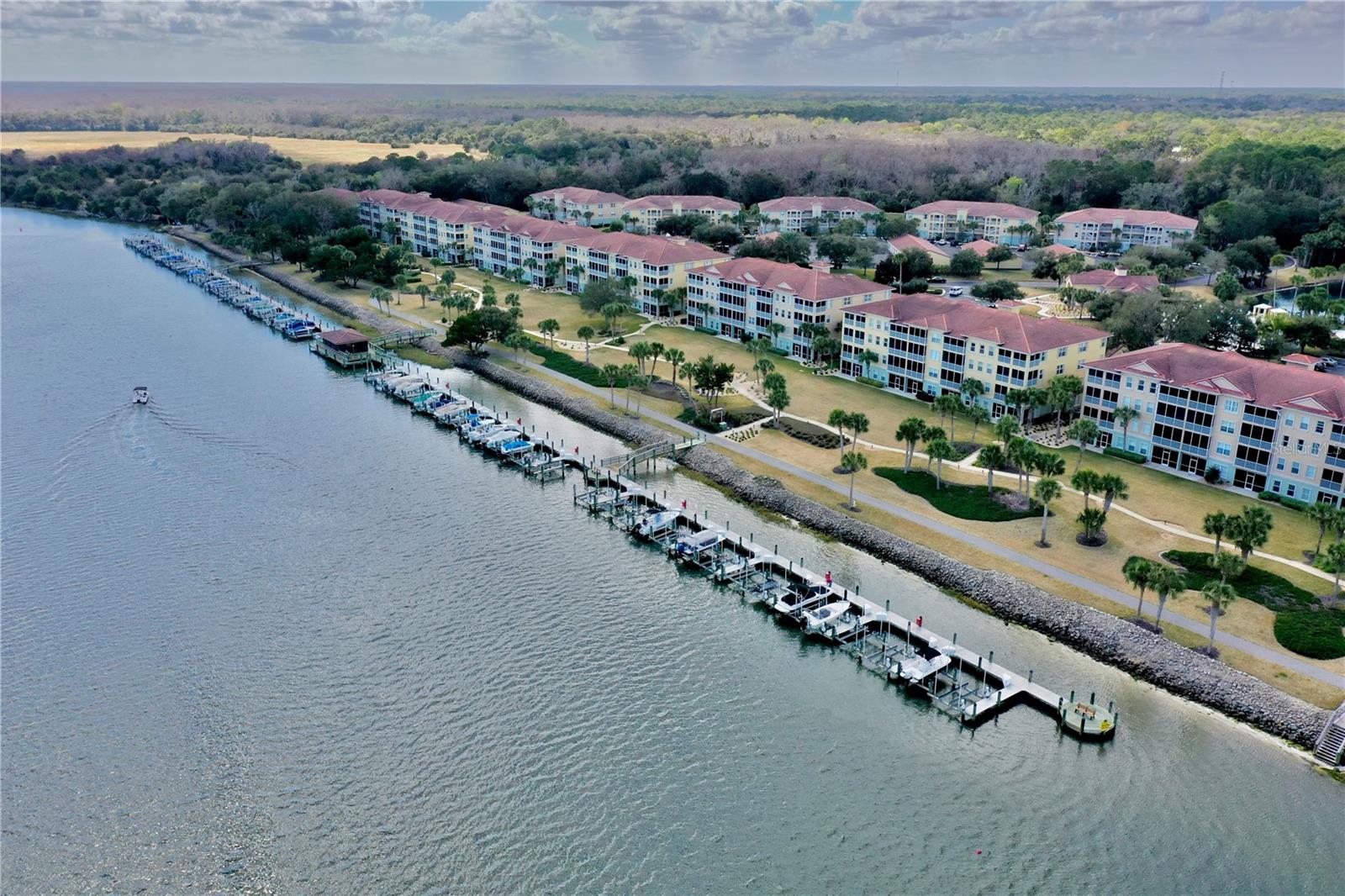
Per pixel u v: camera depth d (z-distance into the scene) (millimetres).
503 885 75312
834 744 91438
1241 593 109375
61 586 116688
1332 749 86812
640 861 77562
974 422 153375
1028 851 78875
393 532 132125
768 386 166000
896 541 124250
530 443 159875
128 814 82312
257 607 112688
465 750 89688
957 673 102438
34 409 176625
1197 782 85750
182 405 180875
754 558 124125
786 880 75812
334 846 79062
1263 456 134500
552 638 107750
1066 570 115875
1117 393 151500
